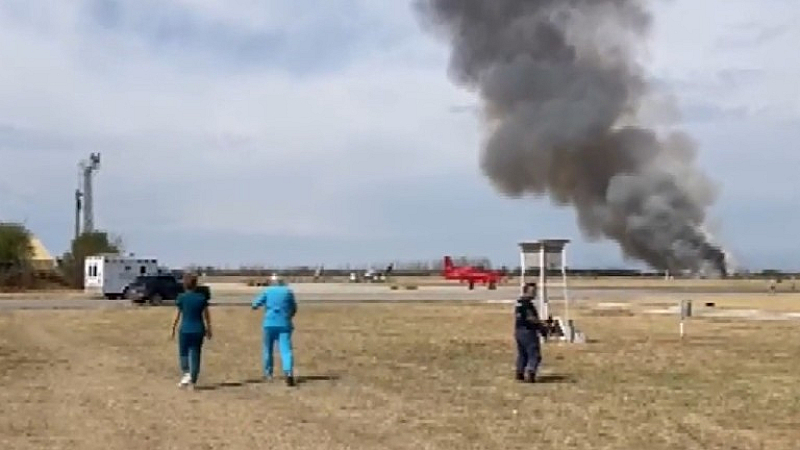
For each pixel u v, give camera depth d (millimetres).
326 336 32688
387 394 17734
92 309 51188
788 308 52719
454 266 114438
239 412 15359
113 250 89812
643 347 28469
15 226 88250
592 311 49594
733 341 30734
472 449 12109
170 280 57125
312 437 12938
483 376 20828
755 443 12664
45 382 19797
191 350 18828
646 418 14766
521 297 19938
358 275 132625
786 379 20203
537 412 15367
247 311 48344
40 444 12492
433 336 32625
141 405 16234
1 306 54281
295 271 174375
